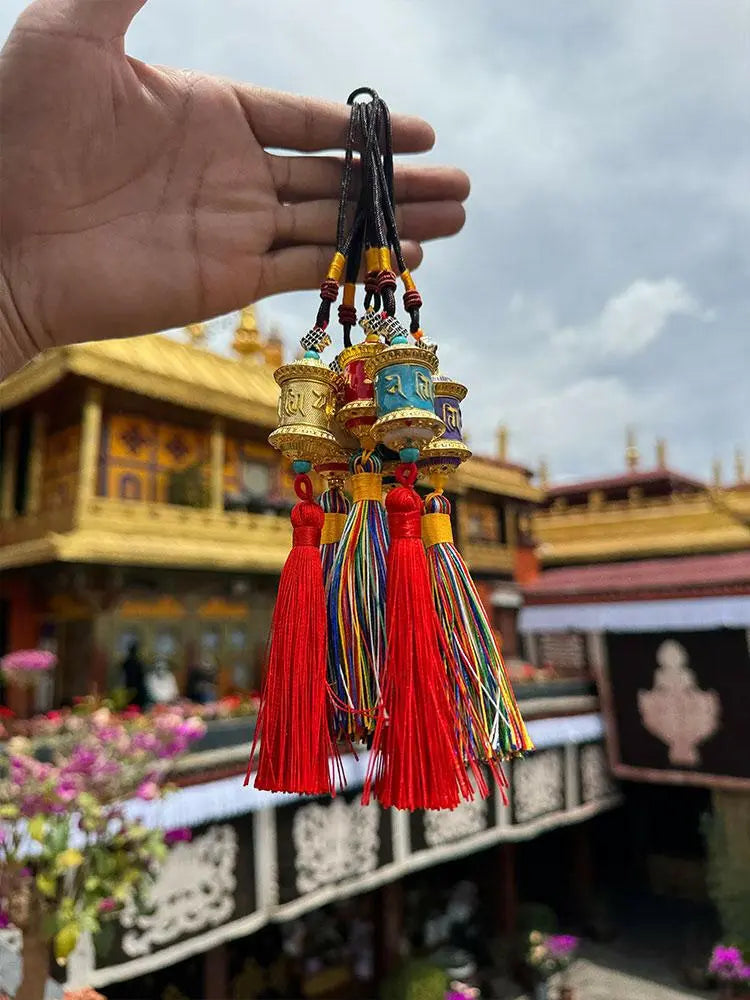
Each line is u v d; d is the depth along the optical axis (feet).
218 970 25.30
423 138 5.94
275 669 4.22
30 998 8.95
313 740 3.99
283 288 5.93
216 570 34.06
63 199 4.60
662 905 48.57
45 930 9.00
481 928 38.88
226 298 5.51
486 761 4.13
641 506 63.93
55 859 9.06
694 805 51.37
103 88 4.48
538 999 34.65
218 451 36.11
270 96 5.42
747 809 34.68
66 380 30.91
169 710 22.71
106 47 4.41
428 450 4.71
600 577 43.62
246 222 5.46
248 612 37.70
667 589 37.45
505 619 44.73
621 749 38.88
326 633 4.30
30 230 4.55
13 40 4.15
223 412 35.37
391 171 5.33
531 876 48.39
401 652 4.00
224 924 20.99
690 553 57.57
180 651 34.17
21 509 35.24
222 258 5.35
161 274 5.07
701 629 36.19
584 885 45.91
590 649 40.55
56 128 4.38
